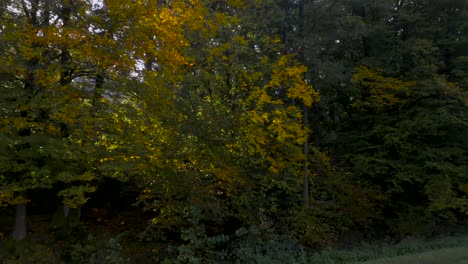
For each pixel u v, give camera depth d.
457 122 15.84
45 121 12.84
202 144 12.68
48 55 13.24
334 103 19.88
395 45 18.44
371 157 16.67
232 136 12.79
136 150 12.35
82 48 12.23
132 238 15.10
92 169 13.72
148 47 12.76
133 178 13.88
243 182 13.12
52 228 15.50
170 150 12.48
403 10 19.09
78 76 13.90
